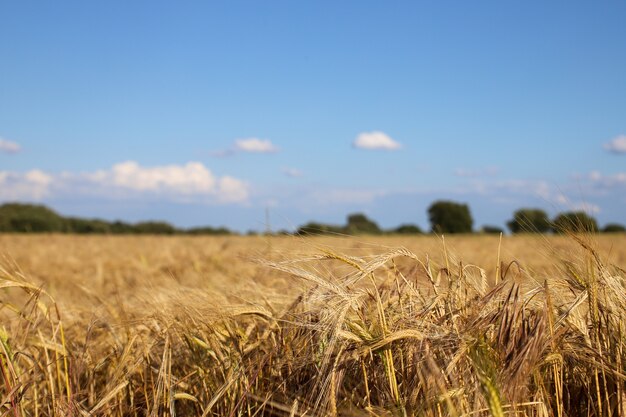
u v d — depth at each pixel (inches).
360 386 137.8
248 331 169.2
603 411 132.0
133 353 172.1
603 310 138.9
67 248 994.1
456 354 118.7
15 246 984.9
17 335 180.1
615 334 135.2
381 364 135.9
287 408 134.3
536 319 122.9
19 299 300.8
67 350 179.5
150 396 168.7
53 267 605.0
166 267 520.1
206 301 176.1
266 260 146.7
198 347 167.9
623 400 125.6
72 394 158.6
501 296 140.2
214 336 162.7
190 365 173.6
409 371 129.0
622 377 125.1
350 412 125.1
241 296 184.7
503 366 118.1
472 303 139.5
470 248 685.3
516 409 118.9
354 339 128.3
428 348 118.9
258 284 204.5
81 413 150.0
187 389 166.9
